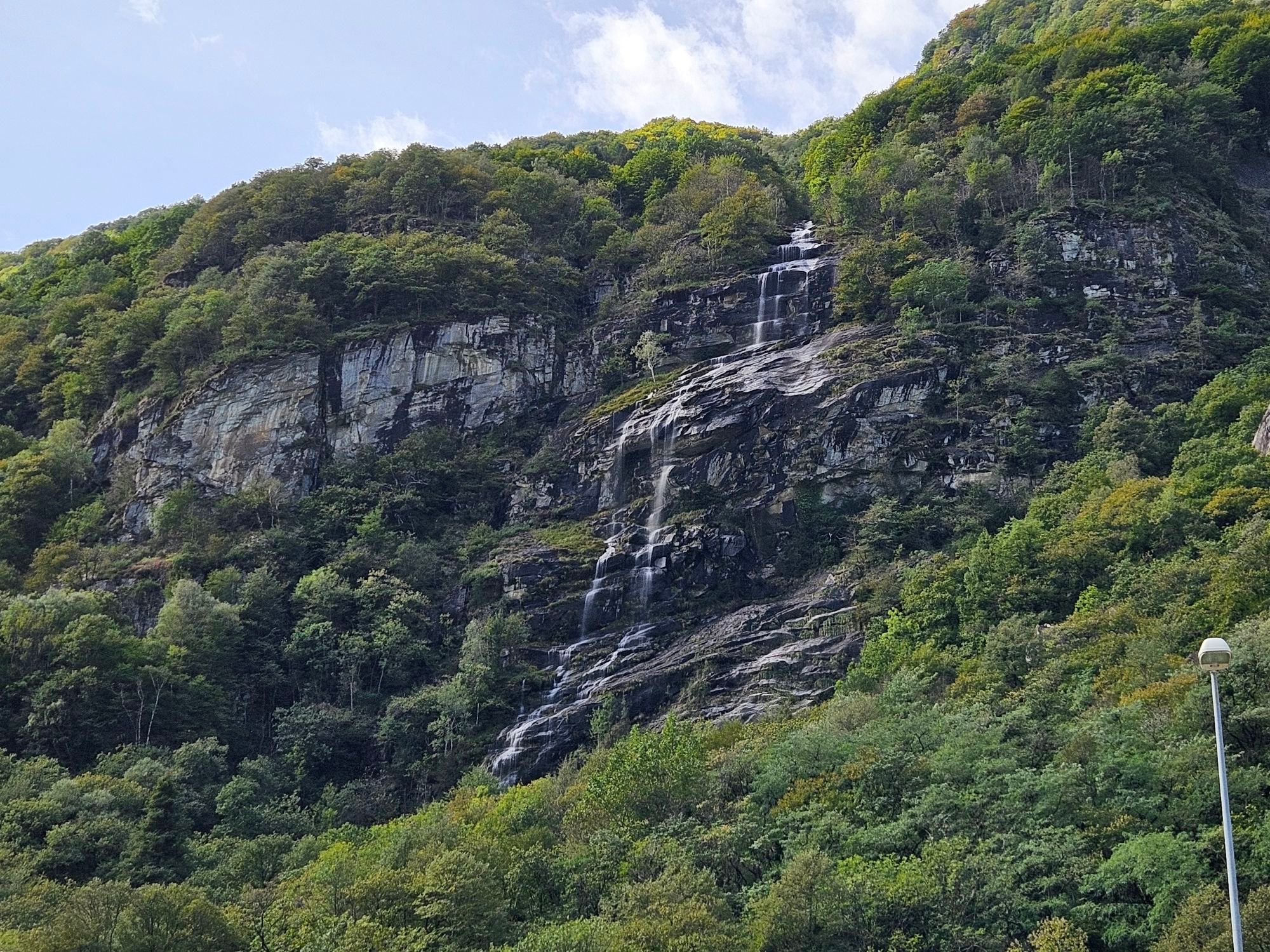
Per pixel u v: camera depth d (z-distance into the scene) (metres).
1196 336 123.31
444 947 55.41
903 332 128.75
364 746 104.88
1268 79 166.25
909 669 83.75
